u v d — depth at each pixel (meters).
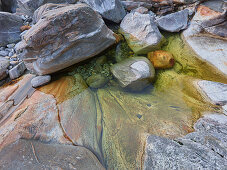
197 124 1.31
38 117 1.39
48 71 1.82
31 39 1.55
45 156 1.11
